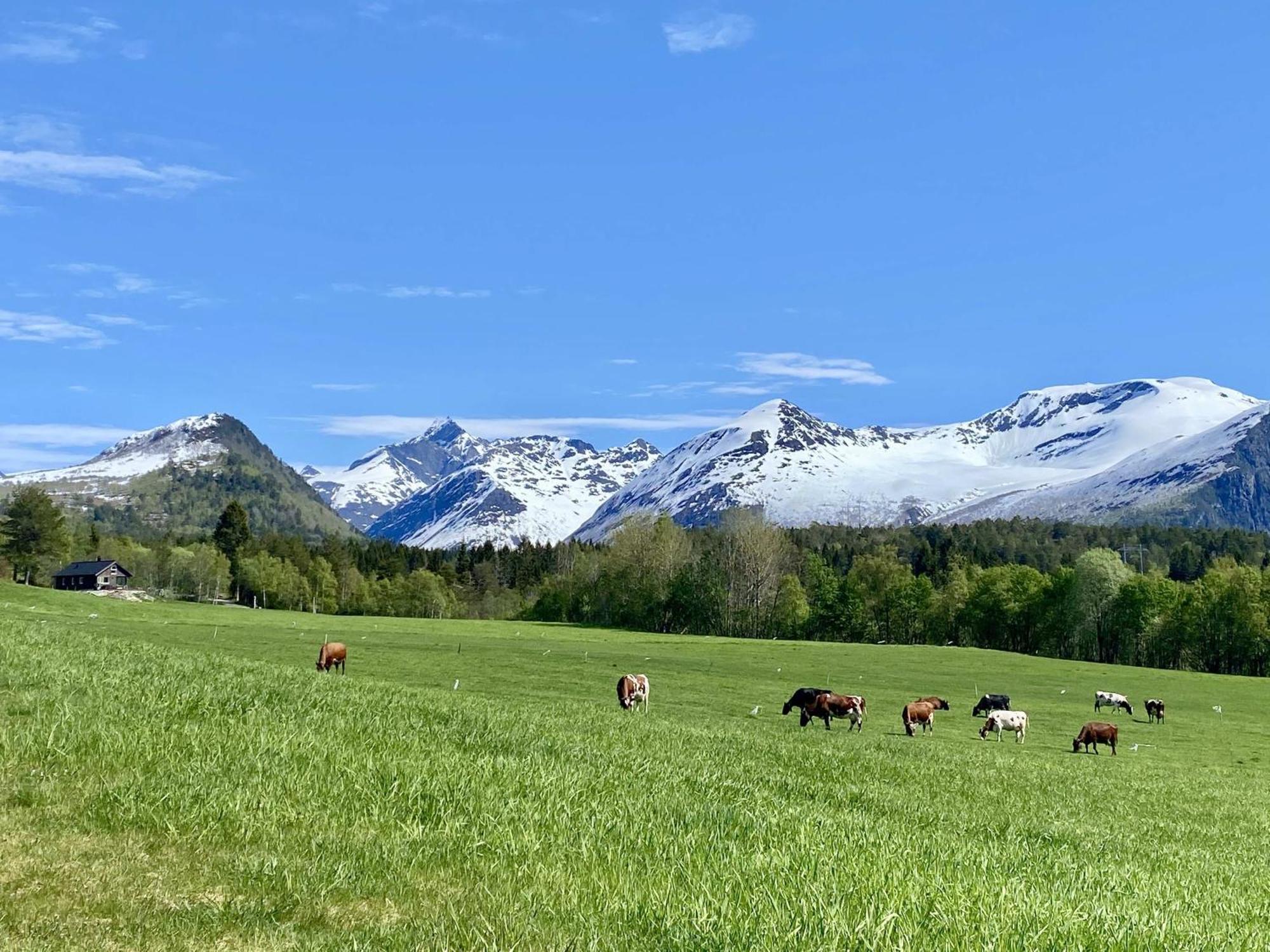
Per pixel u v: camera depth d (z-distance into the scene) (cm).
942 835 1591
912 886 1003
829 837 1323
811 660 9800
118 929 821
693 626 15850
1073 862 1466
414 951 810
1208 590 14262
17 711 1627
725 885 996
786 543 17150
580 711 3497
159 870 980
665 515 16812
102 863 981
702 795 1656
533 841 1169
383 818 1234
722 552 16275
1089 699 8181
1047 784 2897
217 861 1023
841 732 4697
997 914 913
